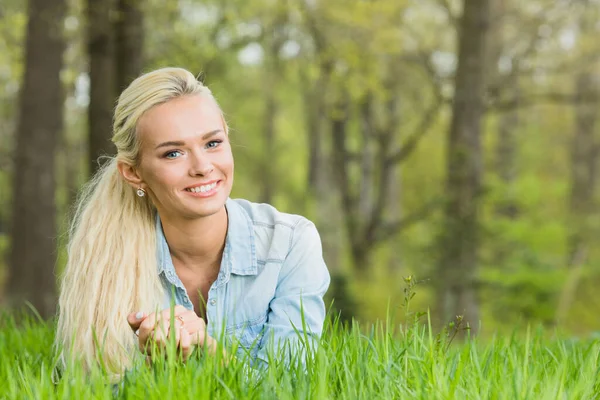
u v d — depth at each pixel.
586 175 30.11
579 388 2.34
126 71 11.43
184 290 2.89
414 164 30.97
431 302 14.71
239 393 2.21
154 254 2.85
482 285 13.45
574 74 23.23
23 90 11.79
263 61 24.06
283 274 2.96
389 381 2.31
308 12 17.92
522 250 16.28
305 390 2.18
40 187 11.86
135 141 2.72
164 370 2.36
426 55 19.84
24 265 11.94
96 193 2.88
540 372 2.58
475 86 14.63
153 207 2.91
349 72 19.19
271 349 2.62
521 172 32.62
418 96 22.56
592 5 19.11
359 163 26.69
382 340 2.62
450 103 15.09
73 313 2.79
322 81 20.61
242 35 16.88
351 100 21.61
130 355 2.70
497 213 21.05
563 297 16.28
